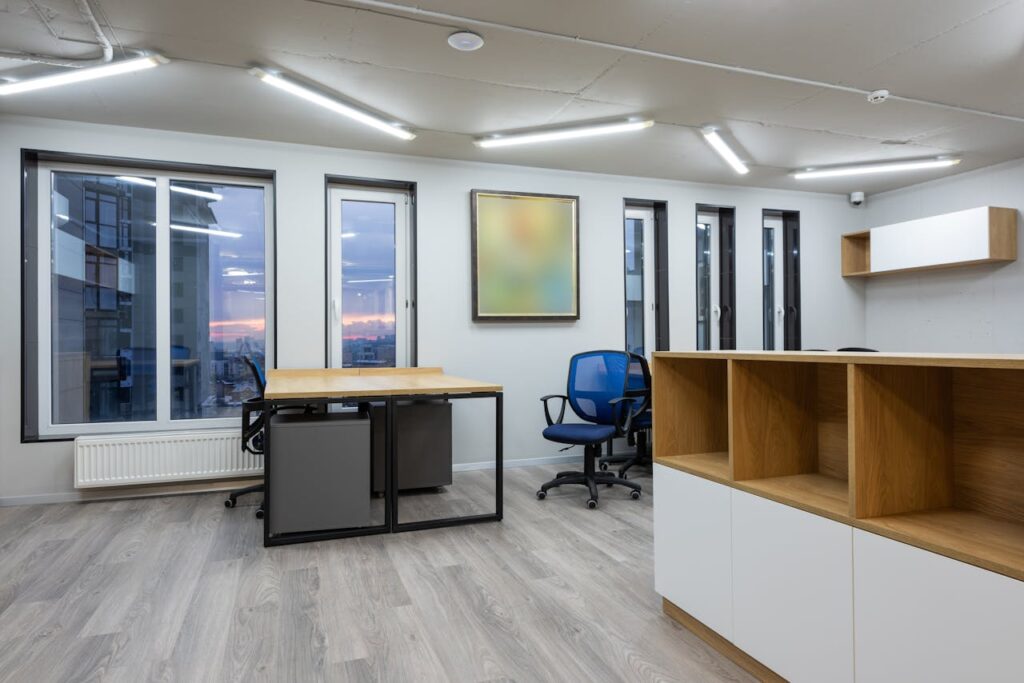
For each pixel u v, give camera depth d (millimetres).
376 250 4645
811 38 2814
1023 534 1267
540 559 2742
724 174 5172
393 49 2891
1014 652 1063
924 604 1228
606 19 2633
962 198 5180
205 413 4250
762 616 1680
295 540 2965
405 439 3938
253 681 1749
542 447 4934
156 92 3369
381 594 2357
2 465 3693
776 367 1864
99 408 4027
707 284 5691
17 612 2205
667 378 2201
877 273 5590
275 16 2592
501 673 1789
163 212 4133
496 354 4801
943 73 3195
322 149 4348
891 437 1434
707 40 2826
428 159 4621
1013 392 1360
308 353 4305
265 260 4363
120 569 2633
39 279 3879
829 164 4922
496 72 3150
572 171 5039
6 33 2711
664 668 1812
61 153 3787
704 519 1932
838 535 1434
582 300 5066
